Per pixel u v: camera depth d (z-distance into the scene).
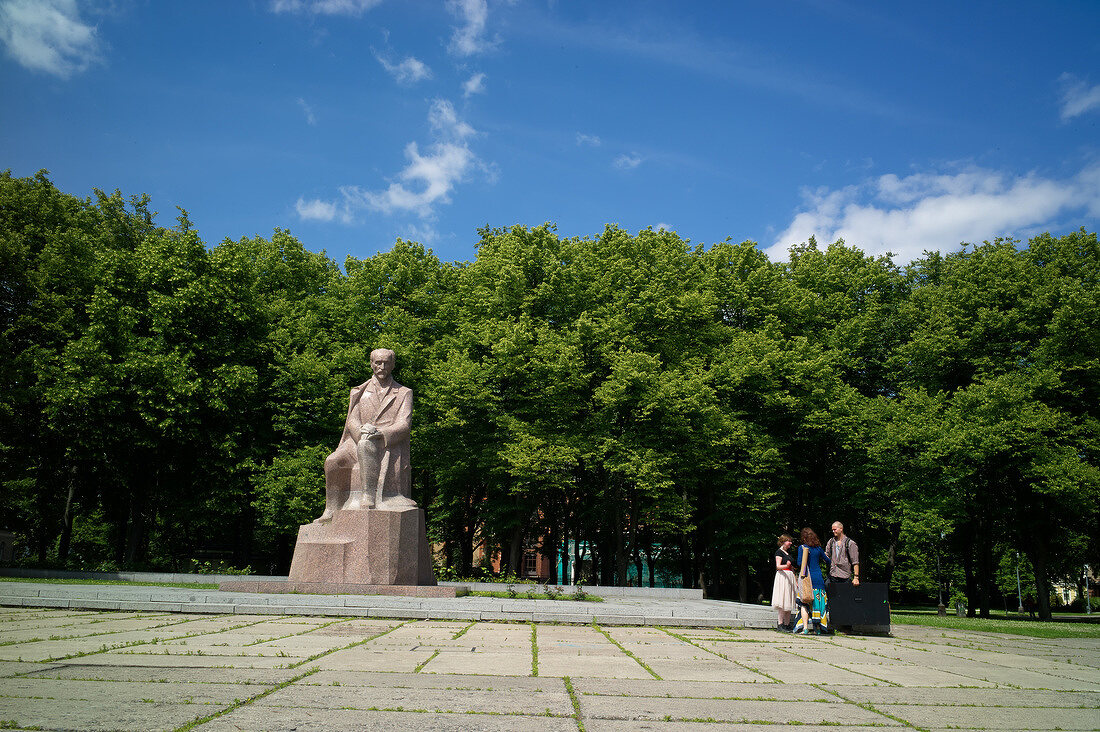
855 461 35.00
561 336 33.25
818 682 8.22
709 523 35.44
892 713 6.66
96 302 29.11
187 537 38.78
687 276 36.94
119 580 24.06
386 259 36.84
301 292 37.25
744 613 15.30
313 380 31.67
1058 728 6.25
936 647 12.78
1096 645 14.70
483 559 38.59
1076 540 38.84
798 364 33.06
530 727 5.65
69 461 32.09
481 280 36.97
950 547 38.75
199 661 8.09
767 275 37.84
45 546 39.47
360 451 18.05
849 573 15.35
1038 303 31.66
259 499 29.98
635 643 11.20
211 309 31.34
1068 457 28.59
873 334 37.44
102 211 36.03
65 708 5.75
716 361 34.59
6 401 28.28
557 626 13.47
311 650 9.18
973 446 29.16
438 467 33.22
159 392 28.69
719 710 6.52
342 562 17.25
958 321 33.75
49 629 10.67
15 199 31.31
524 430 31.33
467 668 8.20
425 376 33.75
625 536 36.97
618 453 30.89
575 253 36.97
